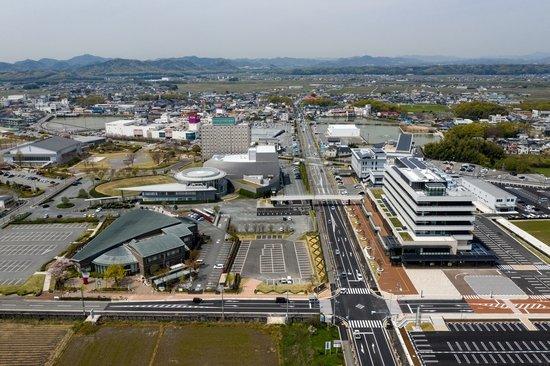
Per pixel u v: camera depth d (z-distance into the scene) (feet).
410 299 487.61
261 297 490.49
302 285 515.91
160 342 412.36
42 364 382.22
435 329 431.43
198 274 542.16
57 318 451.53
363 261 582.35
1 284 518.78
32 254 603.67
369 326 437.58
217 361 384.68
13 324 442.09
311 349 397.19
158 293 499.10
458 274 547.08
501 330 428.56
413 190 582.76
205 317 448.65
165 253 554.05
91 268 552.00
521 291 506.07
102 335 423.23
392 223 633.61
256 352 397.19
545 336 418.31
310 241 641.81
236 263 575.79
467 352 396.16
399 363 382.63
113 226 626.64
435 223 570.87
